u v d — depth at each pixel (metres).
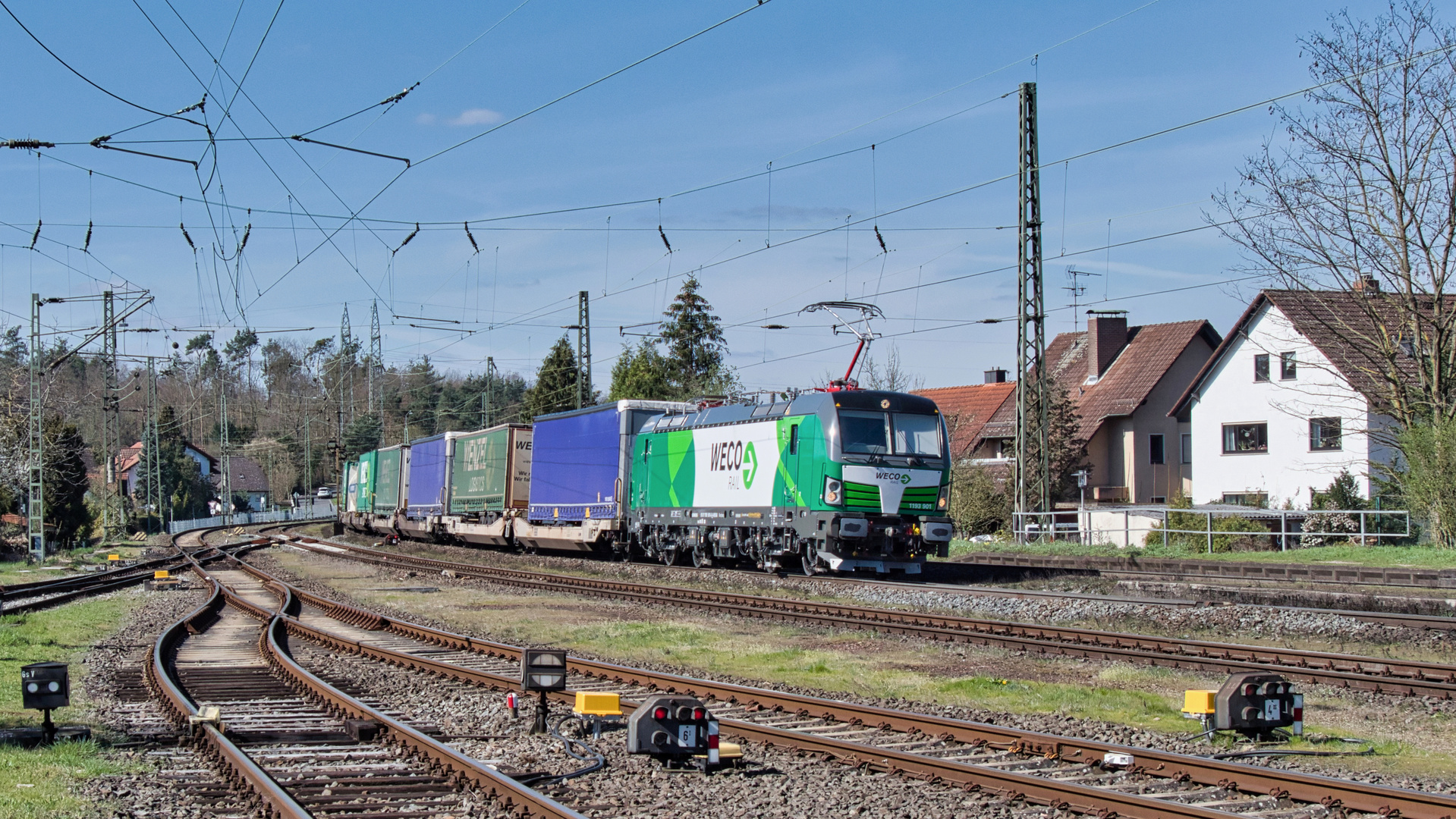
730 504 27.41
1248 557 27.47
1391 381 30.22
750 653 16.22
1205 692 10.13
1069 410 46.34
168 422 92.00
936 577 25.97
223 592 26.62
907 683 13.47
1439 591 19.64
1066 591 22.69
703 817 7.84
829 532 23.66
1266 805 7.80
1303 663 13.78
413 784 8.64
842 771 9.05
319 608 23.80
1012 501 41.41
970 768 8.54
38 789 8.31
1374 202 29.00
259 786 8.22
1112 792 7.74
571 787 8.65
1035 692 12.66
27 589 27.41
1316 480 39.84
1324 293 30.53
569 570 32.25
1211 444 43.34
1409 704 11.72
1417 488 27.25
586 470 35.03
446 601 24.81
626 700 11.94
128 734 10.61
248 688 13.48
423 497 50.16
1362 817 7.48
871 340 25.92
